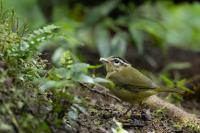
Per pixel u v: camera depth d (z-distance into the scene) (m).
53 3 20.86
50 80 8.52
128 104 12.02
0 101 8.00
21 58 8.70
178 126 10.78
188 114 11.62
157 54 20.39
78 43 17.61
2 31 8.99
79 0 21.16
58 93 8.72
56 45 17.25
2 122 7.55
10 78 8.36
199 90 14.64
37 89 8.84
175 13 22.36
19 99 8.22
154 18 21.56
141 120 10.79
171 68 18.97
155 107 11.77
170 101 13.58
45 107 8.70
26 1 18.84
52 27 8.88
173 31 22.05
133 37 19.69
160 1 22.11
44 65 9.60
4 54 8.71
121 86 11.07
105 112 10.82
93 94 12.20
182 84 14.02
